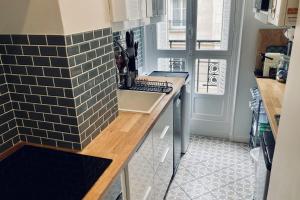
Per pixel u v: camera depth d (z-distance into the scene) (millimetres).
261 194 1572
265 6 1683
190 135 3193
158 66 3164
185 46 2975
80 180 1051
